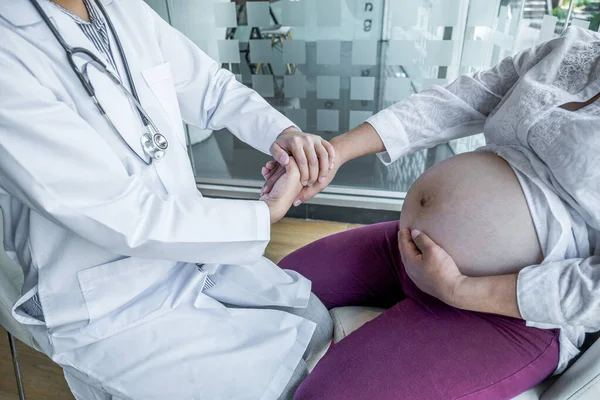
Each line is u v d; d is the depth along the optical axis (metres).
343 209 2.31
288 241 2.17
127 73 0.87
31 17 0.75
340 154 1.11
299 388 0.90
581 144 0.81
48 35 0.77
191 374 0.83
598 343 0.83
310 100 2.22
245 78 2.23
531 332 0.87
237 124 1.13
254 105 1.12
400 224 1.12
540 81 0.96
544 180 0.88
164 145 0.87
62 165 0.69
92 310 0.81
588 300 0.75
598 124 0.80
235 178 2.48
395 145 1.15
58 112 0.69
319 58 2.11
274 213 0.96
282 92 2.23
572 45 0.96
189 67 1.11
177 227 0.76
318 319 1.06
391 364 0.88
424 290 0.95
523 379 0.86
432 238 0.99
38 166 0.67
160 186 0.89
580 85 0.91
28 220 0.84
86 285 0.82
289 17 2.04
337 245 1.25
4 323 1.02
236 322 0.92
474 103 1.13
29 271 0.86
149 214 0.75
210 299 0.93
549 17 1.84
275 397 0.85
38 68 0.74
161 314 0.87
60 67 0.77
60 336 0.82
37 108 0.67
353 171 2.43
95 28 0.85
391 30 1.98
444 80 2.06
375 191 2.28
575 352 0.89
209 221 0.79
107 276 0.83
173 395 0.82
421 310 0.98
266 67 2.18
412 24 1.95
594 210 0.80
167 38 1.06
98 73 0.81
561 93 0.91
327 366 0.91
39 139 0.67
